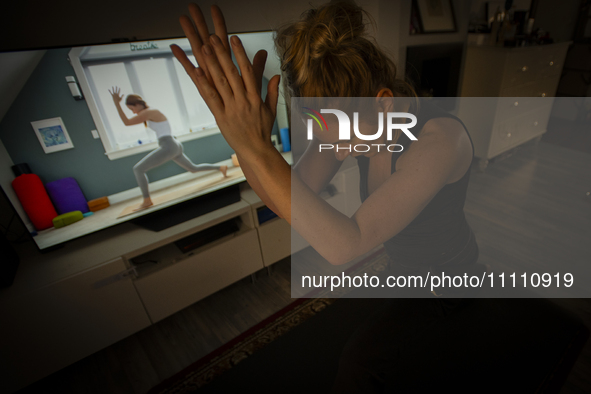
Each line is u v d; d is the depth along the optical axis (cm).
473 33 312
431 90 262
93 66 140
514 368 75
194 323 179
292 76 53
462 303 88
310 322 161
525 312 87
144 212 165
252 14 151
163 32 140
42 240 150
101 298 149
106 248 155
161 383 148
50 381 155
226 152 183
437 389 73
